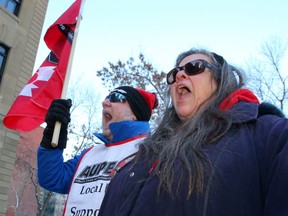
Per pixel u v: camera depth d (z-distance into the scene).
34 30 15.41
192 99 1.87
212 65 1.89
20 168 27.30
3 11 13.70
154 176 1.50
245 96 1.71
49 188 2.93
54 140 2.76
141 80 16.02
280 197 1.10
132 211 1.44
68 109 2.90
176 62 2.18
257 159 1.30
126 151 2.55
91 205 2.42
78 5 3.92
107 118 3.13
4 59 13.94
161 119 2.11
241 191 1.23
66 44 3.76
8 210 33.06
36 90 3.77
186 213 1.27
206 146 1.45
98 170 2.62
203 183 1.29
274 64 16.23
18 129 3.64
